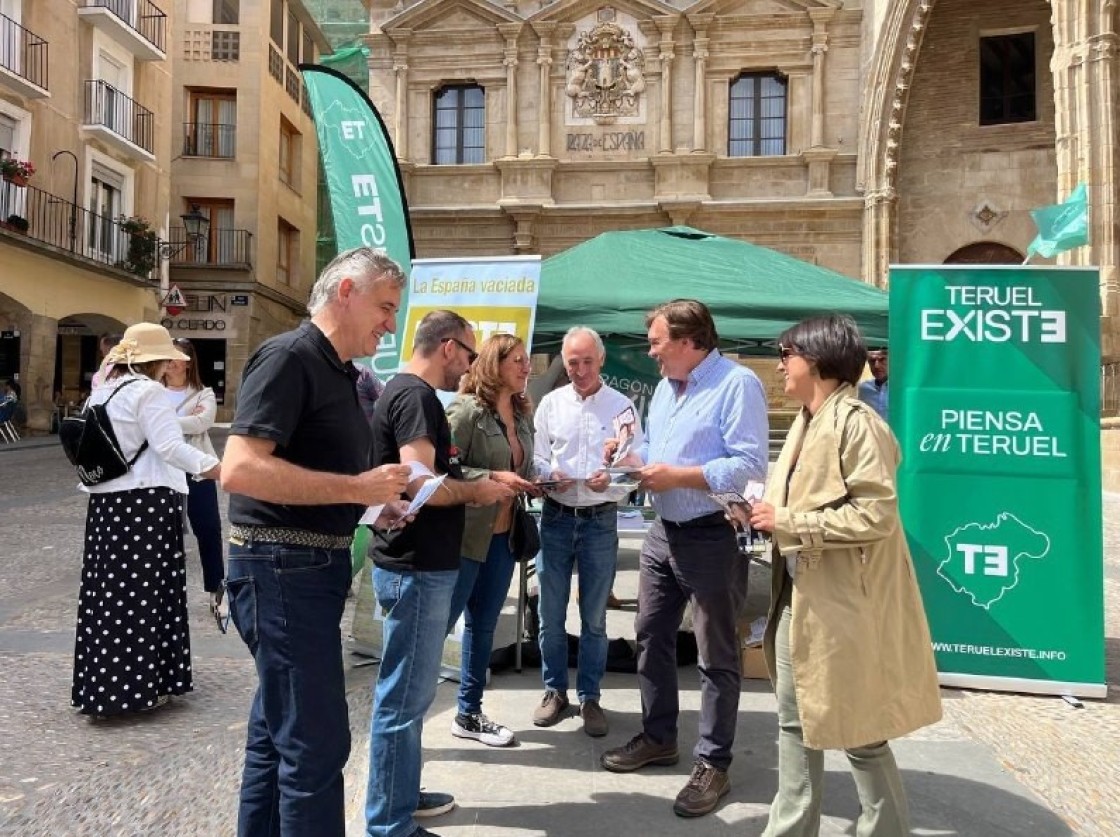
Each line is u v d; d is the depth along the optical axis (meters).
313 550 2.33
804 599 2.55
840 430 2.60
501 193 22.78
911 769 3.67
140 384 4.13
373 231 6.46
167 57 25.08
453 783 3.44
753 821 3.16
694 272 6.10
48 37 20.20
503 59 22.77
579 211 22.41
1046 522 4.70
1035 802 3.37
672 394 3.62
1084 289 4.72
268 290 28.84
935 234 21.69
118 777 3.54
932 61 21.70
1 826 3.12
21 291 19.67
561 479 3.71
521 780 3.48
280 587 2.30
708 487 3.23
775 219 21.91
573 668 4.91
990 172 21.41
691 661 5.02
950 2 21.30
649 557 3.57
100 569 4.09
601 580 4.03
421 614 2.90
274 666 2.30
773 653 2.80
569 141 22.70
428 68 22.98
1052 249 12.59
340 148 6.49
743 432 3.30
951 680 4.75
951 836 3.10
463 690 3.90
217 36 27.97
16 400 19.73
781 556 2.74
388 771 2.87
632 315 5.55
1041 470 4.71
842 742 2.48
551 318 5.61
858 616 2.52
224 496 12.18
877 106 20.88
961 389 4.81
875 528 2.45
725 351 7.09
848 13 21.78
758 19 21.94
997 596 4.73
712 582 3.31
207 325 27.53
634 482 3.59
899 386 4.88
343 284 2.40
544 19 22.42
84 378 26.62
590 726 3.95
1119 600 6.55
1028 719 4.31
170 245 25.14
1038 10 20.91
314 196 33.75
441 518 2.95
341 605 2.40
